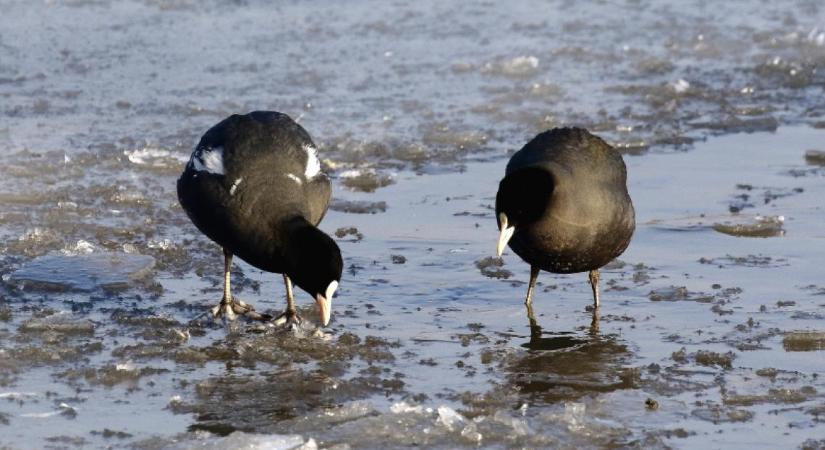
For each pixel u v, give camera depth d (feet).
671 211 52.80
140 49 79.30
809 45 83.76
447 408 32.53
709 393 34.71
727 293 43.16
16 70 73.92
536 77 75.56
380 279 44.96
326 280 36.96
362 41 82.38
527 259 40.75
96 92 70.13
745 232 49.90
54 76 73.00
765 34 86.33
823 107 70.69
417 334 39.75
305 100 69.56
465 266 46.55
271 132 39.91
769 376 35.78
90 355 37.32
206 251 47.93
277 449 30.60
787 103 71.51
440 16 89.56
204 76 73.87
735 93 73.26
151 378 35.65
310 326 40.09
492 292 43.91
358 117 66.90
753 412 33.35
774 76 76.74
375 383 35.42
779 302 42.06
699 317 41.01
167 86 71.67
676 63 79.66
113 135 62.64
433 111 68.23
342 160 60.34
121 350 37.52
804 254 47.32
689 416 33.09
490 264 46.57
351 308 42.06
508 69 76.43
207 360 37.32
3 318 40.32
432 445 31.35
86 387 34.86
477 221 51.88
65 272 44.60
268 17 88.02
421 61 78.23
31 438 31.37
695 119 68.23
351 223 51.60
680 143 63.72
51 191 53.88
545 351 38.22
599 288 44.16
